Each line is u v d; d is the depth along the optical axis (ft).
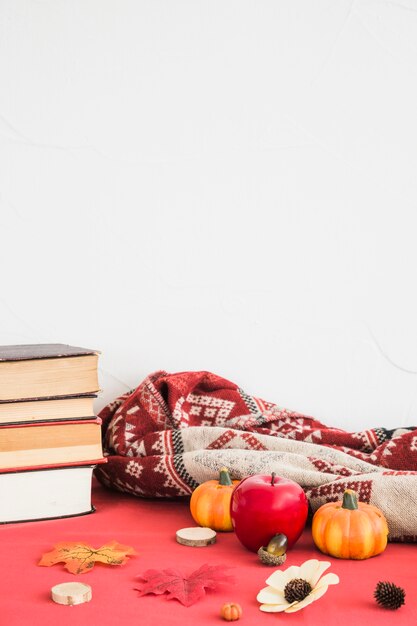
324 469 4.34
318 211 5.87
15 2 5.63
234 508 3.72
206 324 5.85
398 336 5.87
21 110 5.67
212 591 3.20
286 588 3.03
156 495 4.68
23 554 3.64
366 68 5.85
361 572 3.43
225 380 5.57
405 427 5.87
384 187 5.85
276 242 5.87
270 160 5.83
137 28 5.75
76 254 5.76
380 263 5.86
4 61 5.64
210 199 5.83
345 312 5.87
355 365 5.88
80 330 5.79
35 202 5.71
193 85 5.80
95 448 4.36
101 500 4.74
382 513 3.85
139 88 5.77
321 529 3.67
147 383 5.26
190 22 5.78
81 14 5.70
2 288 5.69
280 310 5.87
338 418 5.88
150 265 5.82
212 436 4.80
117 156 5.77
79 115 5.73
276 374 5.88
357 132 5.87
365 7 5.82
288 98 5.82
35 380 4.24
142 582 3.29
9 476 4.15
